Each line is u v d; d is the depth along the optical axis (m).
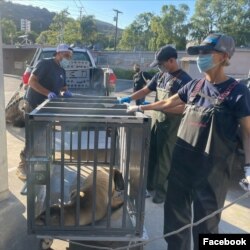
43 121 2.13
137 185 2.28
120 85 23.61
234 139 2.13
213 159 2.13
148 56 31.92
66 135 3.73
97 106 2.85
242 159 2.31
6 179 2.76
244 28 43.03
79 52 6.50
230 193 4.04
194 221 2.28
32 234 2.31
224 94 2.09
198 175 2.21
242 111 2.03
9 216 2.68
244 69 25.75
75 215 2.33
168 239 2.49
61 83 4.05
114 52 33.16
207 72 2.16
